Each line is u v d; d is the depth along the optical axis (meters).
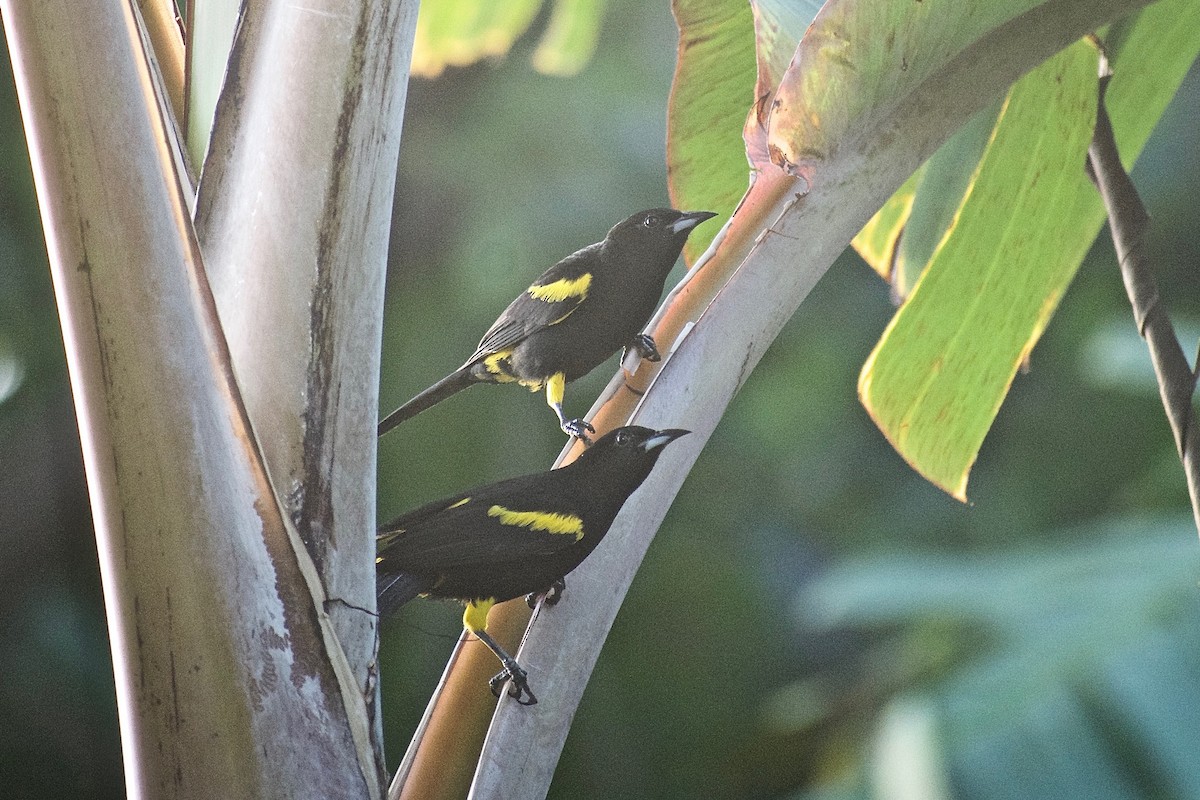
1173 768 6.94
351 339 6.59
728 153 6.88
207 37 6.61
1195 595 7.04
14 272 7.36
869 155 6.68
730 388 6.66
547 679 6.63
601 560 6.65
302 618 6.57
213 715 6.56
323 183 6.59
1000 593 7.14
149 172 6.56
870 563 7.29
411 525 6.65
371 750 6.57
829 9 6.67
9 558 7.41
